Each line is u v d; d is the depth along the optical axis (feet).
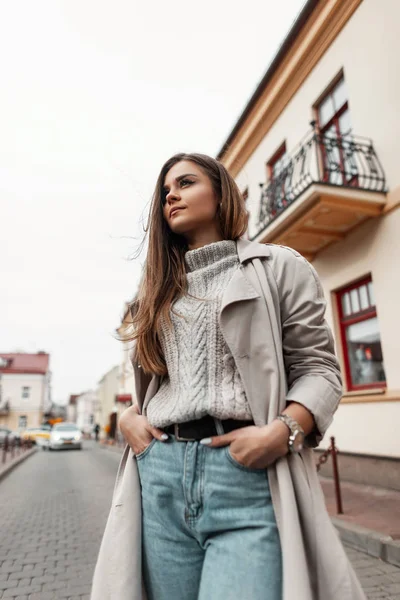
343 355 26.40
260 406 3.20
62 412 276.21
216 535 3.18
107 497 26.48
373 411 23.29
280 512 2.96
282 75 33.22
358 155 25.30
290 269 3.63
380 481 22.35
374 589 10.33
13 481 37.37
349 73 26.68
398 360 21.97
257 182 37.37
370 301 24.85
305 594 2.61
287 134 33.35
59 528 18.70
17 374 158.51
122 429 4.02
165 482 3.45
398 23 23.21
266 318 3.37
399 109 22.93
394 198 22.90
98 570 3.56
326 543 2.89
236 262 3.85
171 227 4.22
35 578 12.36
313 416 3.07
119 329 4.75
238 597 2.79
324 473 26.76
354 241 25.57
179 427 3.45
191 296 3.85
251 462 3.03
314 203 23.22
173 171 4.31
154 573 3.49
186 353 3.61
